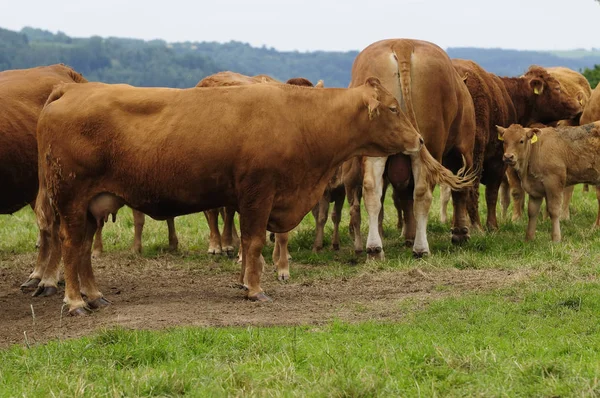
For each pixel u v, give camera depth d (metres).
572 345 7.67
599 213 15.84
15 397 6.85
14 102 11.45
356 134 10.50
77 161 9.80
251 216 10.16
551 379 6.69
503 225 16.03
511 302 9.62
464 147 13.79
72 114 9.82
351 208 14.10
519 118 17.83
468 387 6.65
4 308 10.72
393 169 12.70
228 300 10.57
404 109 12.09
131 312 9.77
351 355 7.56
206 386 6.89
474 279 11.05
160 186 9.91
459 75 14.31
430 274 11.49
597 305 9.15
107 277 12.60
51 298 11.22
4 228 17.17
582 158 14.11
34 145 11.48
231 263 13.55
